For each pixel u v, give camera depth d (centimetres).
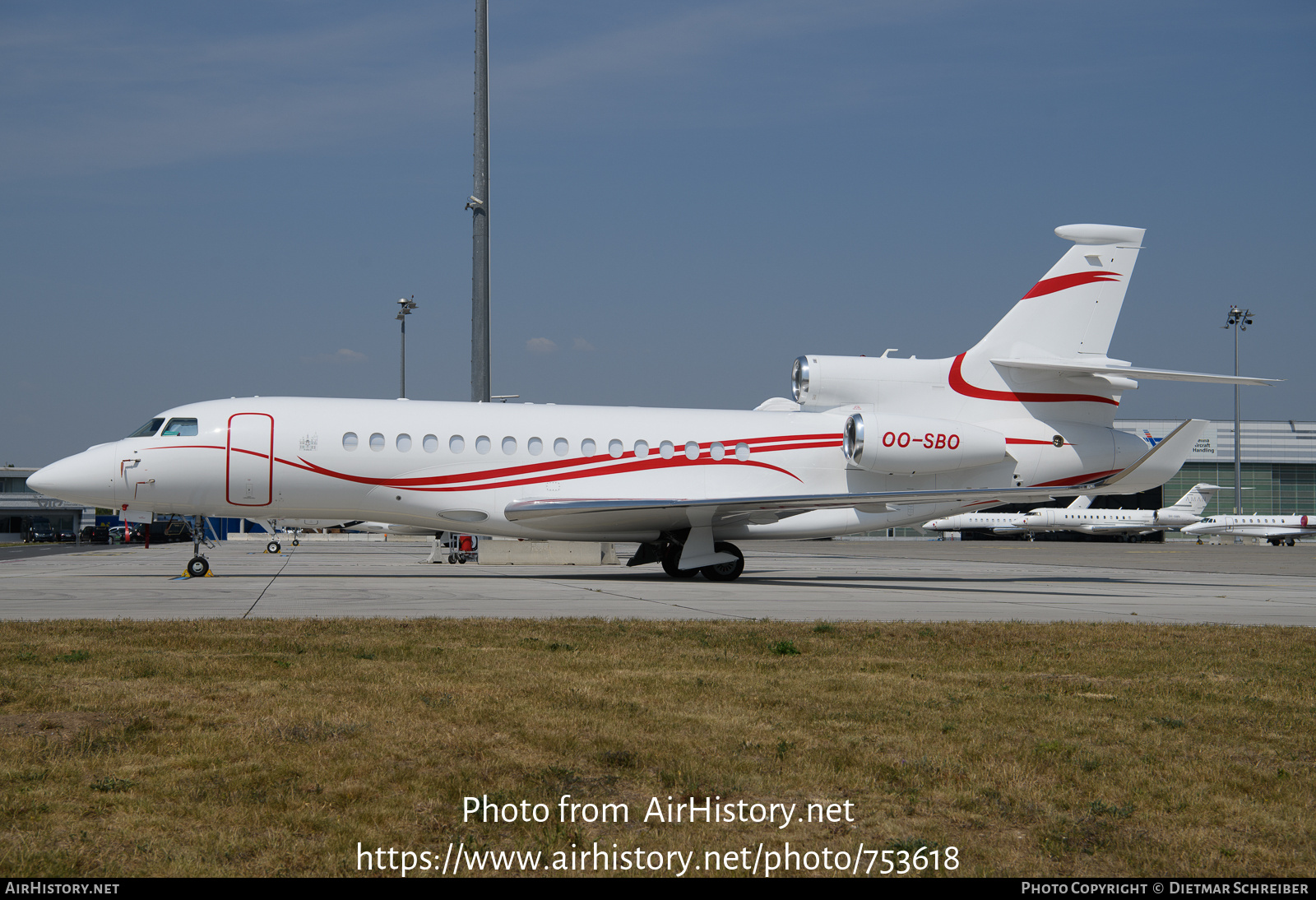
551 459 2236
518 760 649
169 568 2886
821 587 2223
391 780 605
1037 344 2406
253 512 2205
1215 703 862
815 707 805
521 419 2255
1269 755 693
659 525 2289
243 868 481
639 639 1159
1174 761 674
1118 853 515
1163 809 580
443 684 862
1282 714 817
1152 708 831
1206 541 9550
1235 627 1404
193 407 2170
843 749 682
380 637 1138
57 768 613
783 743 695
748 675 937
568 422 2273
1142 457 2467
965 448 2338
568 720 748
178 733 693
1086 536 9525
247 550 4931
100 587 1934
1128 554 5484
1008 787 611
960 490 2183
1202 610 1766
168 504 2144
